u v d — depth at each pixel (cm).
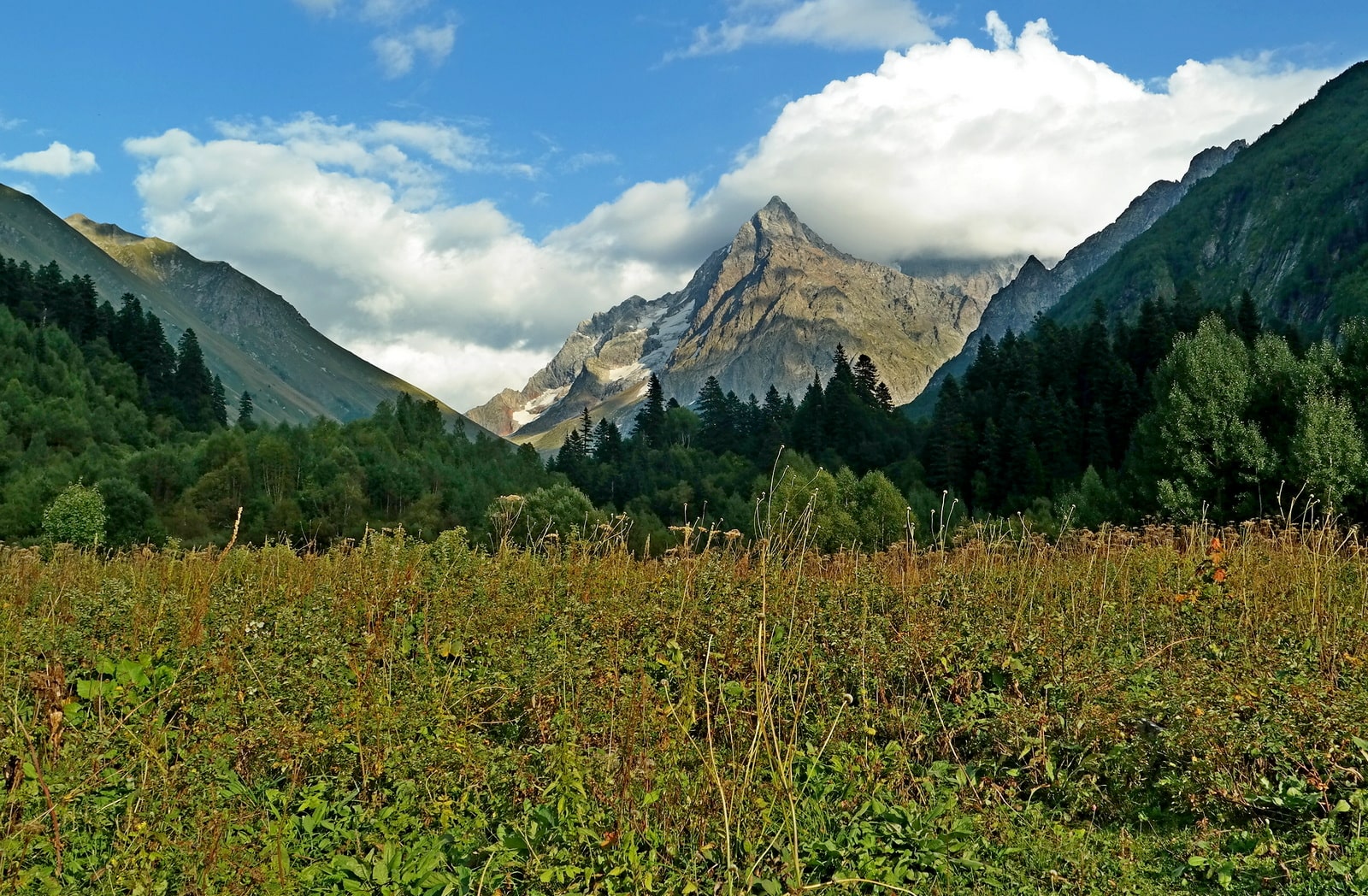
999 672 913
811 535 1088
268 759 664
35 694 710
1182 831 675
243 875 524
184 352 17238
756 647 848
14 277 15738
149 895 505
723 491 13050
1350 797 630
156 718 678
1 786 566
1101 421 10275
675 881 546
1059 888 596
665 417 18488
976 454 10481
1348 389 3800
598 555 1309
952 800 675
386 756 668
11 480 8994
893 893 559
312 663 802
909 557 1270
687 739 669
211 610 986
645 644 914
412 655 944
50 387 13050
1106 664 879
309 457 10762
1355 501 3403
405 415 14650
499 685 814
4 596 1161
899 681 905
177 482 9656
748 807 597
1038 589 1166
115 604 988
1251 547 1306
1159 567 1236
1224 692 754
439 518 9819
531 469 14588
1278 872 593
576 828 574
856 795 661
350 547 1423
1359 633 901
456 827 617
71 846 544
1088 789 726
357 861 572
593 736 707
